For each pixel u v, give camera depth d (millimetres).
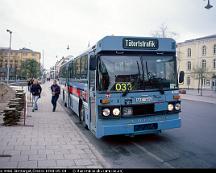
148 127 7984
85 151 7141
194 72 52156
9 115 10852
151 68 8148
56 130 9914
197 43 67188
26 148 7383
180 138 9148
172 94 8297
